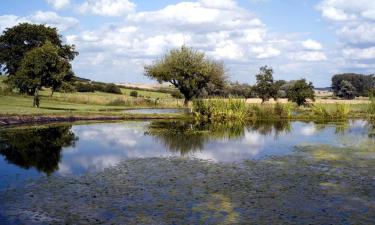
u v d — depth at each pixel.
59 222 10.01
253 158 18.59
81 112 40.81
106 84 106.25
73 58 77.25
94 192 12.55
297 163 17.44
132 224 9.90
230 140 24.86
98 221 10.09
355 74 123.31
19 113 36.12
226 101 43.03
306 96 59.41
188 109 54.50
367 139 25.47
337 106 45.66
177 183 13.77
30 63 42.97
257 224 9.91
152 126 33.56
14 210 10.84
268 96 63.72
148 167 16.38
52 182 13.77
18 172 15.34
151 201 11.68
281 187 13.37
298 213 10.73
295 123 38.78
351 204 11.55
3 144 22.53
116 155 19.23
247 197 12.17
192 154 19.59
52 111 40.75
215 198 12.03
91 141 23.98
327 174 15.32
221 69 62.28
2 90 62.62
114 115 40.78
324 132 29.84
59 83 44.53
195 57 60.94
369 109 46.94
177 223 9.96
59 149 20.98
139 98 68.56
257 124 37.28
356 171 15.89
